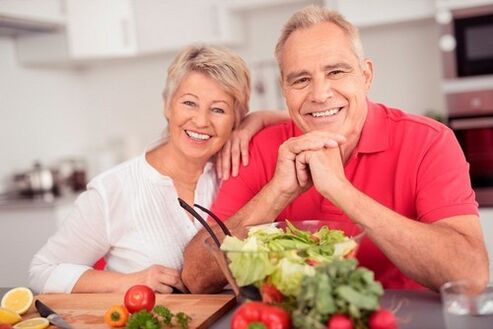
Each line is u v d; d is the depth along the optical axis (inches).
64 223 71.1
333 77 60.4
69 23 139.3
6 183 142.8
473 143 120.0
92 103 165.6
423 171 61.5
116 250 72.3
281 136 70.2
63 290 64.7
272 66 148.4
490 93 117.9
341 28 60.5
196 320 49.8
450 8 118.0
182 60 68.3
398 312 47.9
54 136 157.2
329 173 56.9
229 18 141.0
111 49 143.6
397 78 139.0
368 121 65.0
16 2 124.4
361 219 54.4
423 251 52.4
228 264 44.9
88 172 156.0
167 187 70.2
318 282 37.7
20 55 145.9
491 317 43.4
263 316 39.9
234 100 69.2
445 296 42.6
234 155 70.1
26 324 50.4
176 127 69.0
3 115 143.0
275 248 46.9
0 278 132.0
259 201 60.9
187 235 70.9
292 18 62.0
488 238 117.4
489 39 116.6
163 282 61.8
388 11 125.3
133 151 160.4
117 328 49.9
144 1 144.3
